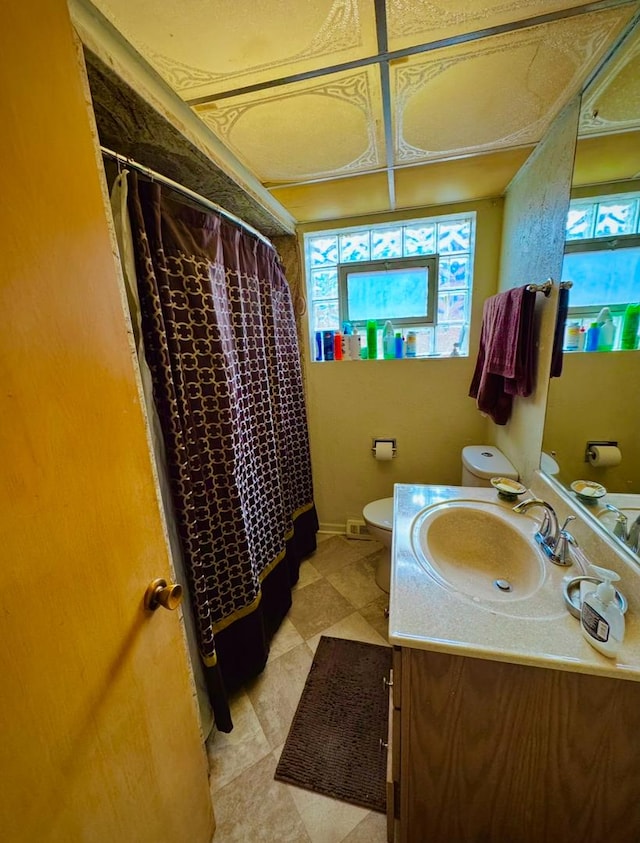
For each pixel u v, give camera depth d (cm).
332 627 173
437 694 77
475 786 82
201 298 113
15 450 43
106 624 59
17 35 44
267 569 164
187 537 108
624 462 84
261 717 132
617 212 89
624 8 74
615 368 89
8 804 43
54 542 49
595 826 78
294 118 110
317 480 249
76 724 53
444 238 203
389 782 90
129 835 65
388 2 71
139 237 93
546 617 79
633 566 77
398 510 131
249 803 108
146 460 71
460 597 86
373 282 218
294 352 204
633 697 67
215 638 129
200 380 116
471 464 167
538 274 133
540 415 130
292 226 204
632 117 85
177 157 115
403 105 105
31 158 46
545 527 107
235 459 128
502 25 77
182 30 75
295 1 70
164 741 77
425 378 213
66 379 51
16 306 44
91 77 76
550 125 118
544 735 74
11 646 43
